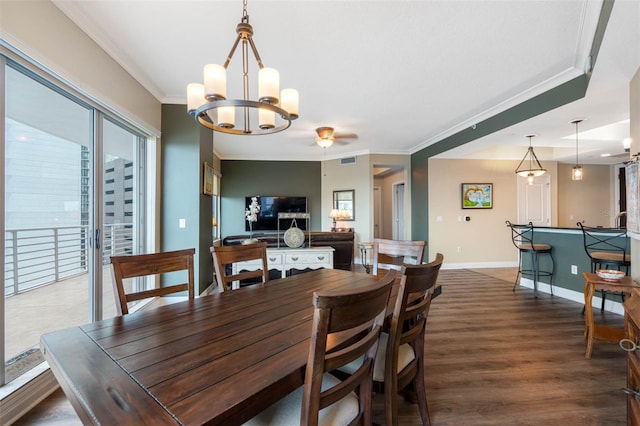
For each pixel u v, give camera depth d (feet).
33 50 5.86
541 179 21.75
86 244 8.22
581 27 7.50
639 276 8.19
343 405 3.67
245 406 2.51
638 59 7.45
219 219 24.08
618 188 23.18
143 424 2.21
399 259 7.72
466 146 16.51
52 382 6.15
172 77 10.25
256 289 6.16
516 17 7.13
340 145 20.85
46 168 7.11
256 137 18.69
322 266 11.52
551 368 7.40
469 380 6.88
